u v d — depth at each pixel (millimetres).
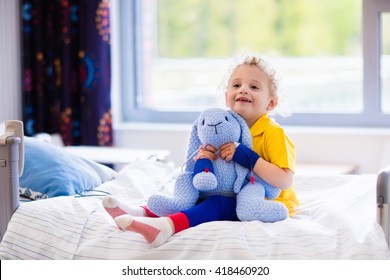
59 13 3383
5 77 3344
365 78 3258
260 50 4102
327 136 3115
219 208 1702
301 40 4031
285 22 4055
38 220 1717
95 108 3369
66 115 3396
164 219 1604
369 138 3049
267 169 1710
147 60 3730
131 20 3617
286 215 1683
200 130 1749
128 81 3656
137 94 3711
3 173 1738
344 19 3859
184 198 1714
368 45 3225
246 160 1713
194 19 3924
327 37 3934
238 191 1718
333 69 3539
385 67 3273
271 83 1876
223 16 4023
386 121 3248
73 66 3408
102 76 3365
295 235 1551
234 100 1846
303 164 3090
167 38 3820
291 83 3635
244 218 1669
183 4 3871
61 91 3406
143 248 1592
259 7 4082
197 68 3750
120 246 1609
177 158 3352
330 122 3355
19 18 3418
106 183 2141
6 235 1705
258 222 1619
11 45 3375
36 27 3385
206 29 3975
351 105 3500
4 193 1740
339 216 1640
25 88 3406
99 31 3346
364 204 1861
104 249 1616
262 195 1712
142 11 3676
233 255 1511
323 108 3561
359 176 2160
